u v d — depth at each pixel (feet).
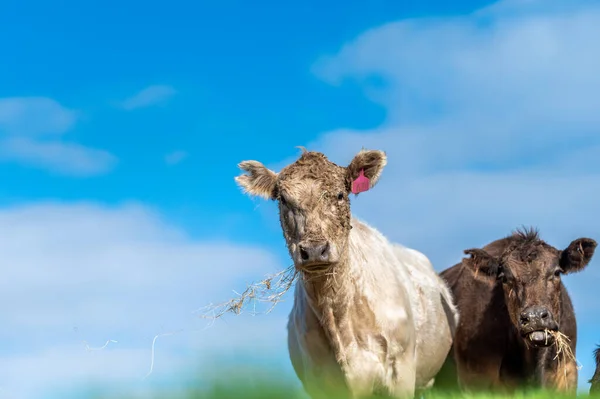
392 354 33.81
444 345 40.96
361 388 33.24
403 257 40.55
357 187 33.30
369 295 33.55
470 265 48.67
